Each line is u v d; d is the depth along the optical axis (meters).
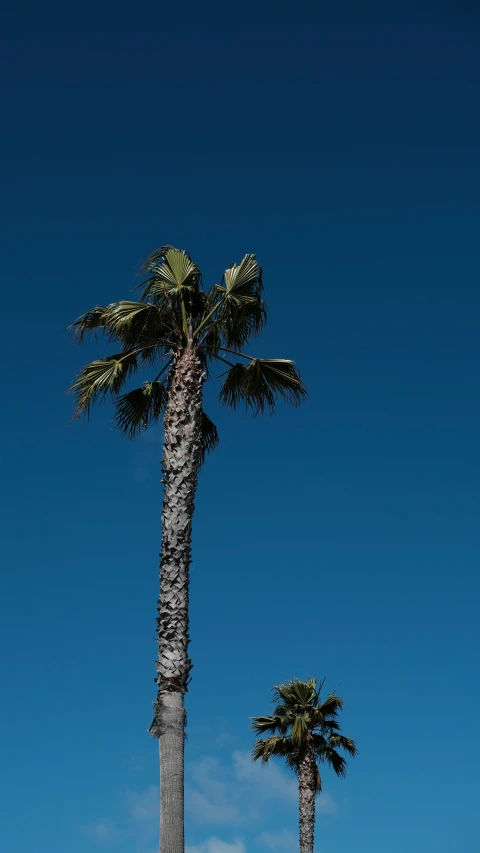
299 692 29.78
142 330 15.02
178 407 14.13
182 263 15.09
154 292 15.24
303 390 15.95
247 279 15.20
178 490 13.63
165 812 12.00
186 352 14.62
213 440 17.11
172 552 13.30
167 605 13.06
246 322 15.66
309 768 28.73
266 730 29.86
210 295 15.28
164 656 12.83
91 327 15.87
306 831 27.98
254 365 15.82
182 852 11.82
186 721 12.59
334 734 29.77
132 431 16.61
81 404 15.34
